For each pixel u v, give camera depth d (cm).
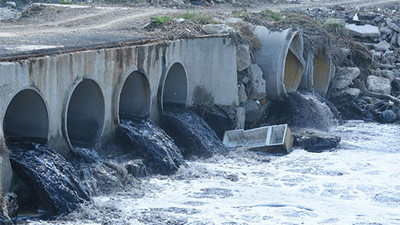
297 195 1873
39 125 1773
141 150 2045
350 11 4000
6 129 1788
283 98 2844
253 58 2778
